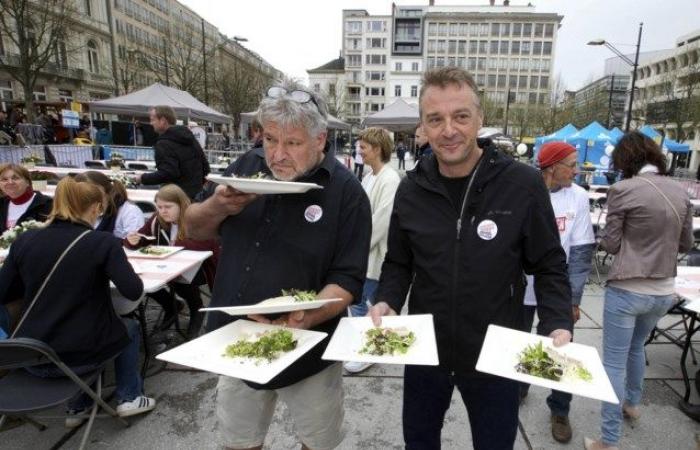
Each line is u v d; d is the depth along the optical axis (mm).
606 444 2330
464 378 1610
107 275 2297
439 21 75812
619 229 2236
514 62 76062
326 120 1487
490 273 1511
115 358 2561
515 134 48219
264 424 1766
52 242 2182
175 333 3900
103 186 3818
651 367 3361
